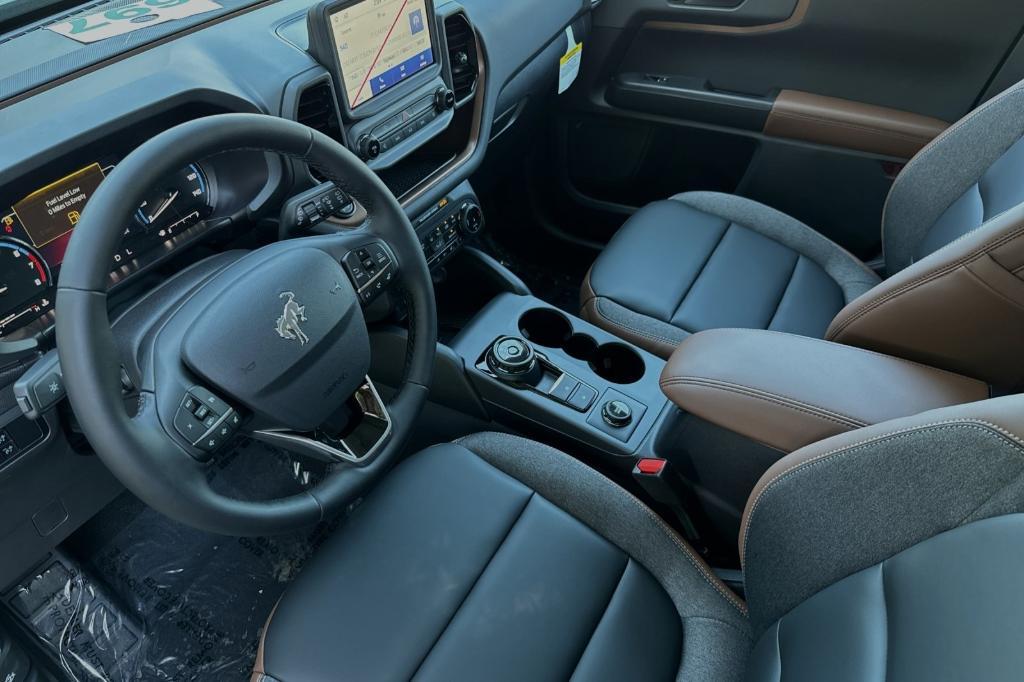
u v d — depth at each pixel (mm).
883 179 1430
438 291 1494
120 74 849
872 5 1311
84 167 782
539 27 1282
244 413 748
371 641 776
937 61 1327
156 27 958
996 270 701
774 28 1403
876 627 534
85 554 1303
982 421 517
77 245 589
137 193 615
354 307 826
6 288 767
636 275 1267
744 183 1582
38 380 655
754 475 892
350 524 878
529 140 1625
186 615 1258
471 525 867
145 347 729
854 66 1395
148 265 896
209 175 925
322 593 815
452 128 1225
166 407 686
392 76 1030
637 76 1583
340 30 920
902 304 796
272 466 1438
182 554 1325
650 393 1128
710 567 973
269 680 768
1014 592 427
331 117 985
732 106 1483
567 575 833
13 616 1192
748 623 824
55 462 911
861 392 772
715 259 1294
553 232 1874
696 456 942
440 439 1313
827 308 1248
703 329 1187
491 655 767
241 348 722
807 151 1466
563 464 935
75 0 1038
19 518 918
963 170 1054
